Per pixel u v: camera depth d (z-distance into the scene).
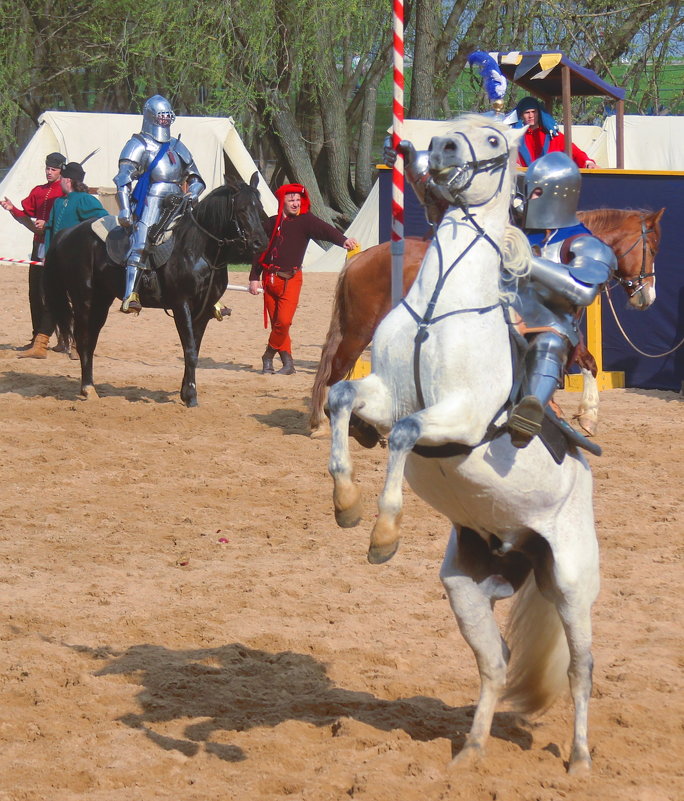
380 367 7.42
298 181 56.38
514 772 7.70
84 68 65.00
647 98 58.12
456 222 7.50
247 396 21.86
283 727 8.44
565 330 7.73
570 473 7.61
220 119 47.19
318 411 18.36
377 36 58.75
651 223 17.06
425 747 7.97
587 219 17.28
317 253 47.84
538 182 8.36
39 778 7.59
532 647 8.12
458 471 7.23
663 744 8.27
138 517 14.41
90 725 8.52
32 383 22.48
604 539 13.45
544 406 7.39
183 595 11.59
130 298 19.73
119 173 19.83
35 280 25.45
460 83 59.41
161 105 20.03
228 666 9.72
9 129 60.50
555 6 52.66
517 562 8.00
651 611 11.18
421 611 11.12
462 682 9.41
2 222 44.81
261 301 37.09
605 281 7.88
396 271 9.66
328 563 12.66
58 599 11.37
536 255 8.45
